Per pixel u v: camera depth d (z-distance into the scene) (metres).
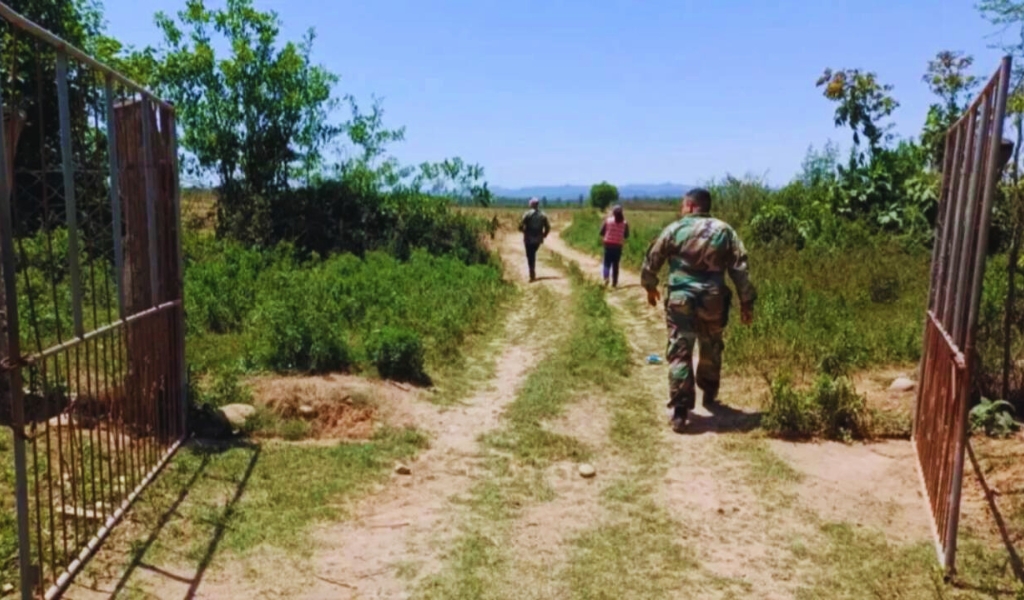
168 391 5.39
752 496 4.98
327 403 6.42
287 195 18.45
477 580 3.88
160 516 4.41
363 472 5.25
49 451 3.46
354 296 11.16
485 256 19.25
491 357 9.09
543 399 7.04
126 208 4.90
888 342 8.43
